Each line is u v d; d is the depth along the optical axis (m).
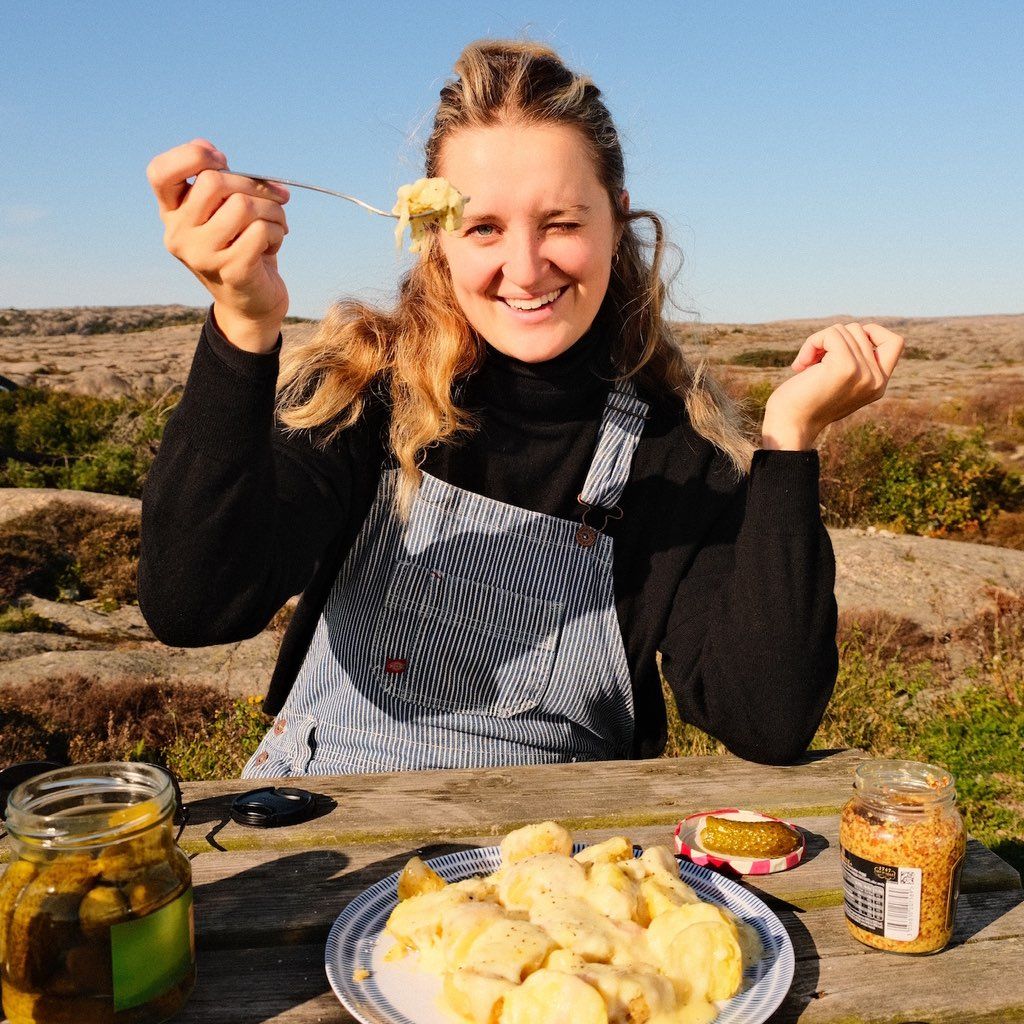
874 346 1.98
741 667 1.91
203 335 1.51
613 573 2.20
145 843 1.13
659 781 1.88
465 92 1.99
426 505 2.10
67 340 51.69
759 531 1.93
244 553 1.58
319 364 2.16
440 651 2.09
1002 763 4.67
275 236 1.38
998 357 44.75
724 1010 1.14
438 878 1.36
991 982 1.25
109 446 14.13
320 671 2.19
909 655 6.55
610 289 2.31
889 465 12.52
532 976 1.06
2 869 1.45
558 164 1.95
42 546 9.14
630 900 1.22
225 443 1.50
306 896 1.45
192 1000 1.21
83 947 1.07
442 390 2.09
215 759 4.32
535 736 2.11
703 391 2.31
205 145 1.34
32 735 5.16
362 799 1.78
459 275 2.05
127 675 6.13
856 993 1.22
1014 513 12.50
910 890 1.28
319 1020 1.17
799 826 1.70
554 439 2.22
